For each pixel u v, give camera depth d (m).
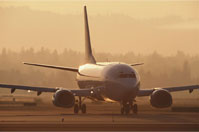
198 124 101.75
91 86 159.25
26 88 147.62
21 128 93.75
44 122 107.69
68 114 143.12
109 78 142.38
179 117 126.50
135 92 137.75
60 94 139.88
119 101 141.25
